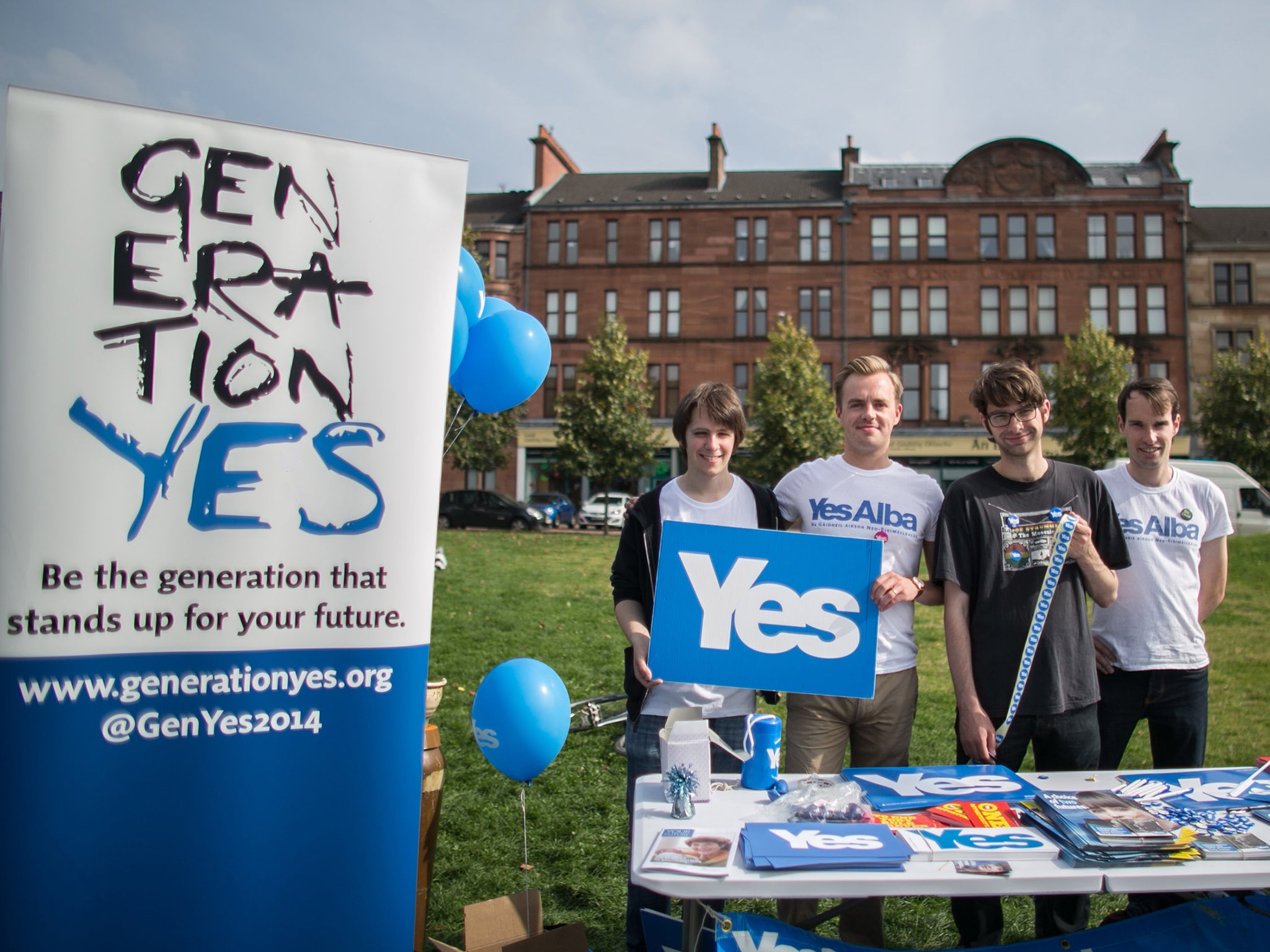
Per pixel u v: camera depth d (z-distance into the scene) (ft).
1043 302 100.94
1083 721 8.42
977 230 101.65
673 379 105.70
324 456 7.00
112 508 6.44
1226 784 7.63
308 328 6.97
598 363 91.81
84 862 6.36
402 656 7.18
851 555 8.06
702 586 7.97
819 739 8.68
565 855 12.13
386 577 7.14
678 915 10.02
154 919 6.51
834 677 7.90
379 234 7.18
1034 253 100.99
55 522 6.30
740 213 105.09
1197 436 97.35
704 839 6.24
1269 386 86.74
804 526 9.14
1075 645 8.38
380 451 7.14
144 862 6.51
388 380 7.17
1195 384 99.45
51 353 6.29
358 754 7.05
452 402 47.26
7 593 6.21
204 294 6.70
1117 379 85.30
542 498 95.30
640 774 8.61
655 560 8.77
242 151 6.83
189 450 6.64
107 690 6.45
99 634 6.42
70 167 6.37
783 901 8.42
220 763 6.71
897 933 10.06
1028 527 8.34
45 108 6.32
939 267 102.01
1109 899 10.90
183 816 6.61
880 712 8.65
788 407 83.46
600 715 17.87
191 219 6.68
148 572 6.54
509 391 9.81
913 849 6.01
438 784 9.02
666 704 8.70
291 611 6.90
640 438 91.61
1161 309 99.81
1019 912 10.55
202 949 6.61
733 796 7.26
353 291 7.09
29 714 6.26
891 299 102.53
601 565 49.67
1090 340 87.45
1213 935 7.33
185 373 6.64
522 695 8.73
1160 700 9.65
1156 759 10.00
